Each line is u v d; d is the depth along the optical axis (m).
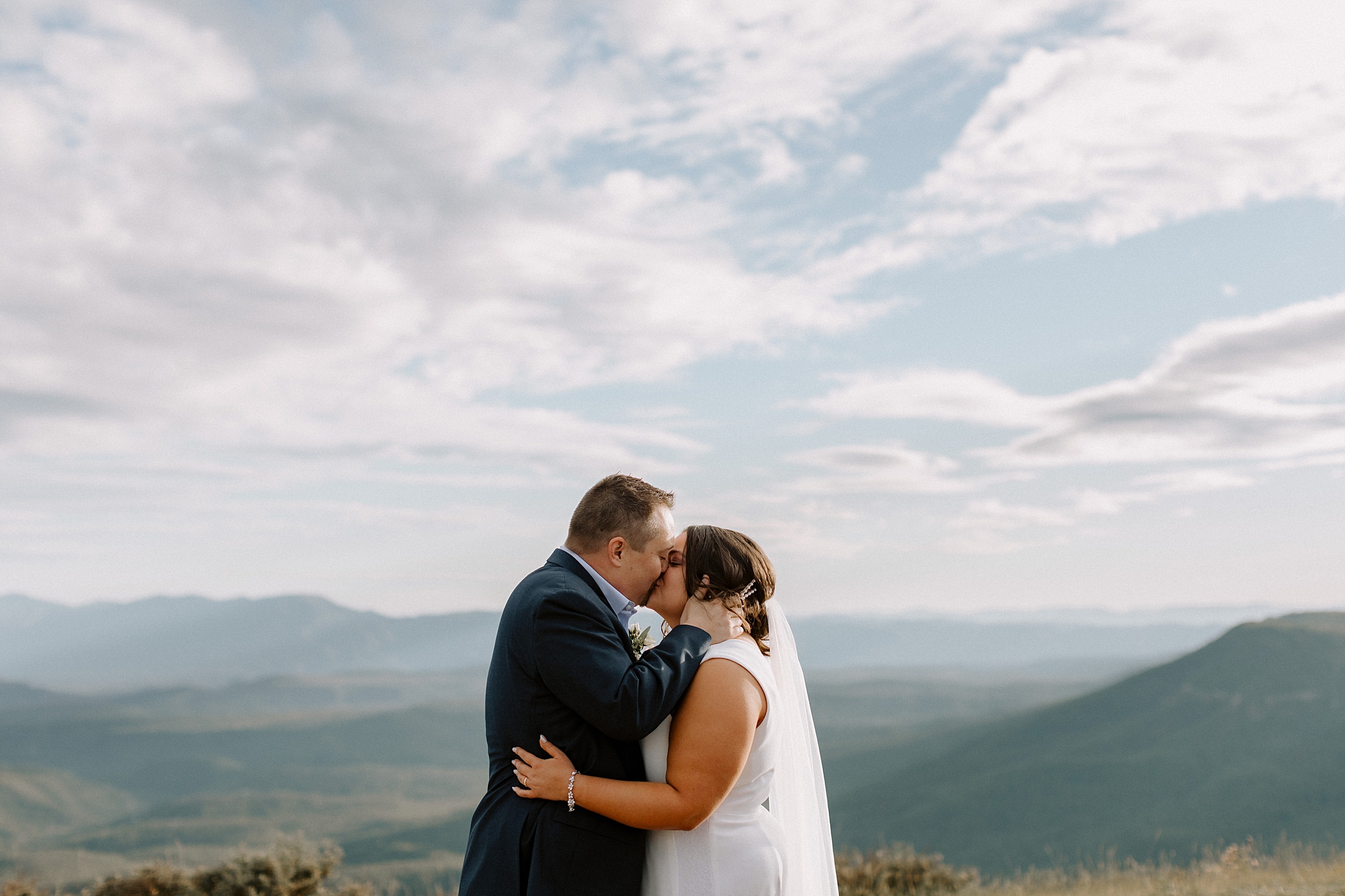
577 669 3.54
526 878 3.59
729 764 3.64
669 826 3.60
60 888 13.69
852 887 14.27
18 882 13.98
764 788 3.98
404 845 158.25
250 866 12.76
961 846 118.06
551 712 3.67
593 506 4.04
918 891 14.27
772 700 3.89
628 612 4.05
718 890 3.72
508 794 3.75
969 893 14.03
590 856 3.60
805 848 4.24
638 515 3.99
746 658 3.85
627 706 3.47
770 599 4.33
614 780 3.66
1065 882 14.56
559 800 3.60
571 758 3.67
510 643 3.76
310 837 194.75
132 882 12.71
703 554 4.05
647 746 3.90
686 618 4.05
